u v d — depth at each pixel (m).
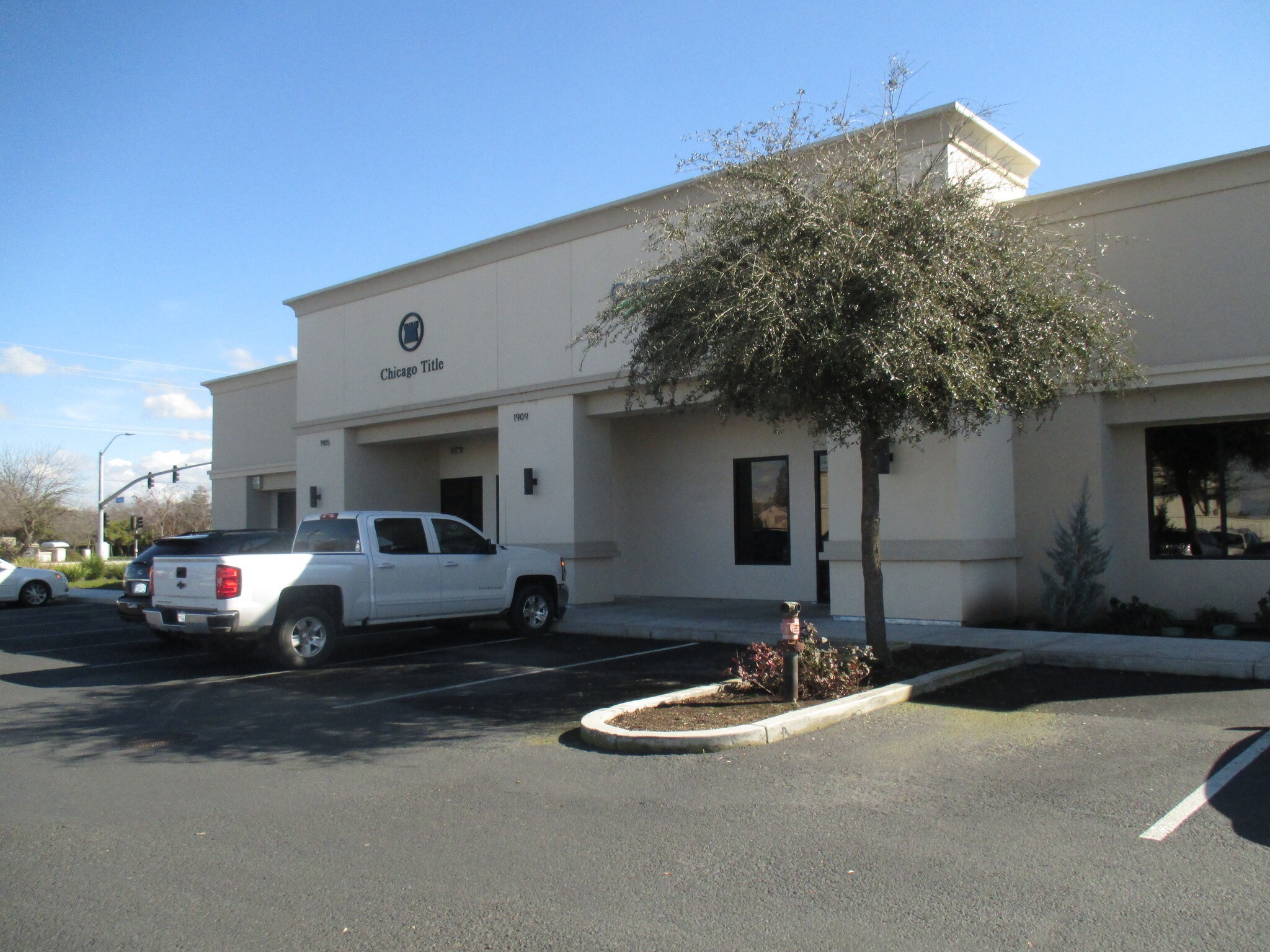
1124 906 4.71
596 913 4.82
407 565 13.59
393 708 9.95
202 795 7.00
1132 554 14.66
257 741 8.66
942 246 9.24
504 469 19.23
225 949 4.52
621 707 9.08
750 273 9.09
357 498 22.78
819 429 10.18
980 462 14.13
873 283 8.89
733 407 10.52
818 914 4.73
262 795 6.98
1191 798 6.34
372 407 22.09
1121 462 14.77
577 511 18.09
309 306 23.64
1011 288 9.61
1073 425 14.45
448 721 9.33
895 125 11.12
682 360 9.88
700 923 4.68
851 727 8.50
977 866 5.27
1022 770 7.09
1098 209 14.07
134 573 15.70
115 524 71.62
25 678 12.36
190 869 5.53
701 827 6.05
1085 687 10.01
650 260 16.28
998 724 8.52
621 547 20.66
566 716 9.42
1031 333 9.61
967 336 9.17
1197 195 13.39
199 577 12.21
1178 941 4.35
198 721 9.49
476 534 14.68
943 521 13.83
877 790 6.70
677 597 19.78
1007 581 14.67
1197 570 14.10
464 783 7.18
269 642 12.38
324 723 9.32
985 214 10.02
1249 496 13.80
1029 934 4.45
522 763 7.72
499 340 19.53
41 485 60.88
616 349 17.56
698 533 19.59
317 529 13.72
